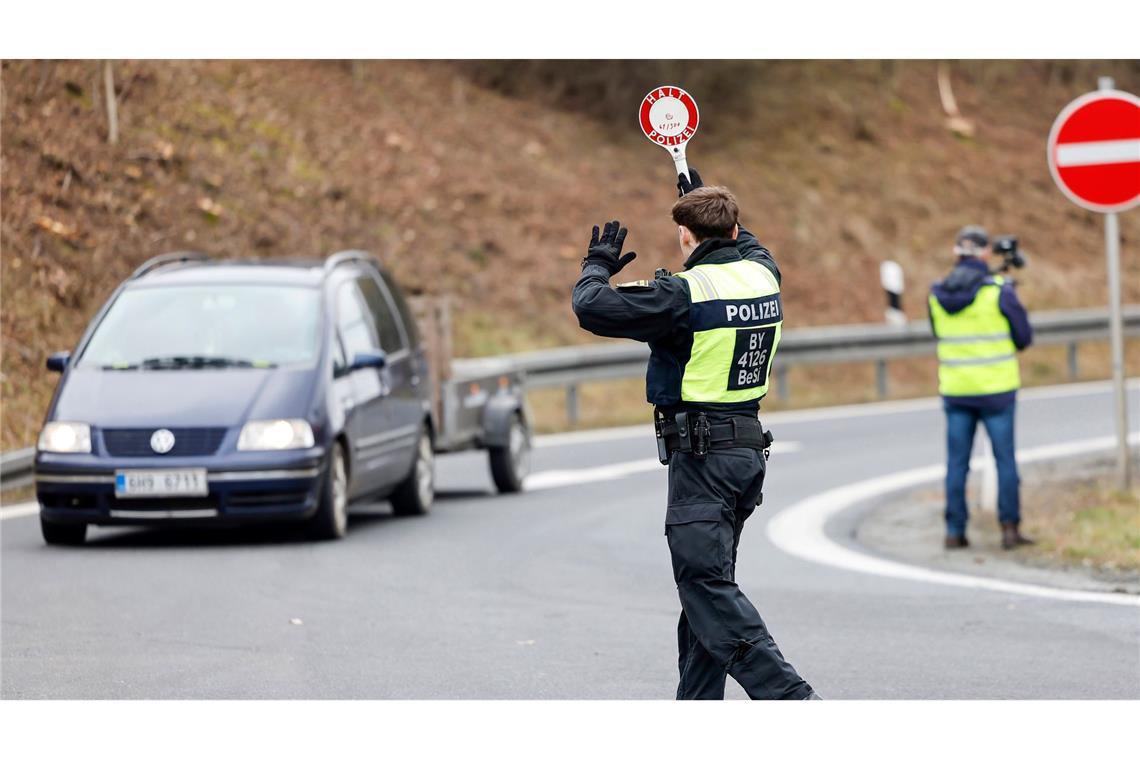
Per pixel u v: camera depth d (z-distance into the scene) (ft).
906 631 61.62
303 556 81.20
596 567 78.64
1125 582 73.15
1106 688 51.39
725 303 42.65
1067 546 80.74
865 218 231.91
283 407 84.12
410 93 216.54
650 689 51.67
